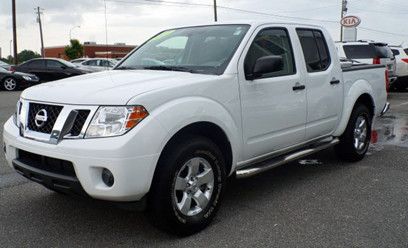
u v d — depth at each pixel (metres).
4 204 4.87
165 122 3.71
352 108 6.30
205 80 4.17
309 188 5.45
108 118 3.59
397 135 8.95
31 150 3.90
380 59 15.84
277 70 4.54
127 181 3.52
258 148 4.77
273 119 4.88
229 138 4.34
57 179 3.74
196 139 4.03
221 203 4.60
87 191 3.61
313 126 5.57
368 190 5.36
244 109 4.51
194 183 4.06
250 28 4.86
